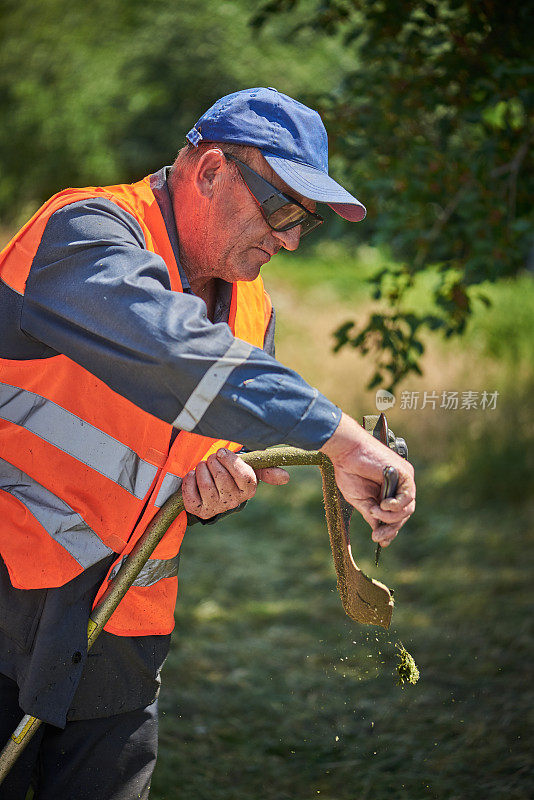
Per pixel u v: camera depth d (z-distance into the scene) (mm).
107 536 2754
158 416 2367
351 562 2807
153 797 4473
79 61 21875
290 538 9203
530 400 11062
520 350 13305
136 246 2514
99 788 2928
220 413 2314
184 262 2836
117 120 24375
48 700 2693
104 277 2375
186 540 9047
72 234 2465
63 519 2721
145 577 2904
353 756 4934
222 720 5383
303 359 14047
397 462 2404
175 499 2729
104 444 2727
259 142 2617
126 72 24672
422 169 5742
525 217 5871
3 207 22406
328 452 2408
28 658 2752
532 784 4504
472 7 5332
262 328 3150
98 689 2867
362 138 5891
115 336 2326
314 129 2693
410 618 7035
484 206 5605
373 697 5672
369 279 5902
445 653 6266
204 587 7785
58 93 21797
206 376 2287
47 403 2717
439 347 13109
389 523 2471
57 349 2482
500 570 7898
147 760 3016
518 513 9367
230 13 25516
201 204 2719
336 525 2809
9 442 2758
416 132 5934
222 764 4859
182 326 2293
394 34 5711
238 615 7211
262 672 6082
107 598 2723
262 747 5059
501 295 15469
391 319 5781
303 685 5867
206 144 2715
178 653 6367
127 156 27062
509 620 6730
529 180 5777
